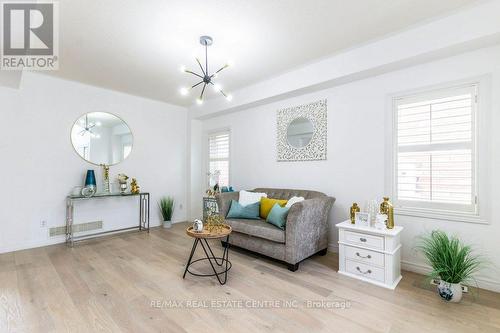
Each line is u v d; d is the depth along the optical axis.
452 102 2.48
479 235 2.32
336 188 3.33
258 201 3.58
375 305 2.02
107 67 3.29
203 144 5.45
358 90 3.11
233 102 4.34
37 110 3.51
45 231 3.56
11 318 1.81
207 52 2.88
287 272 2.66
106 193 4.02
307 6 2.09
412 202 2.72
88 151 3.97
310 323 1.79
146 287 2.30
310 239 2.88
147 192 4.57
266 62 3.17
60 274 2.56
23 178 3.39
